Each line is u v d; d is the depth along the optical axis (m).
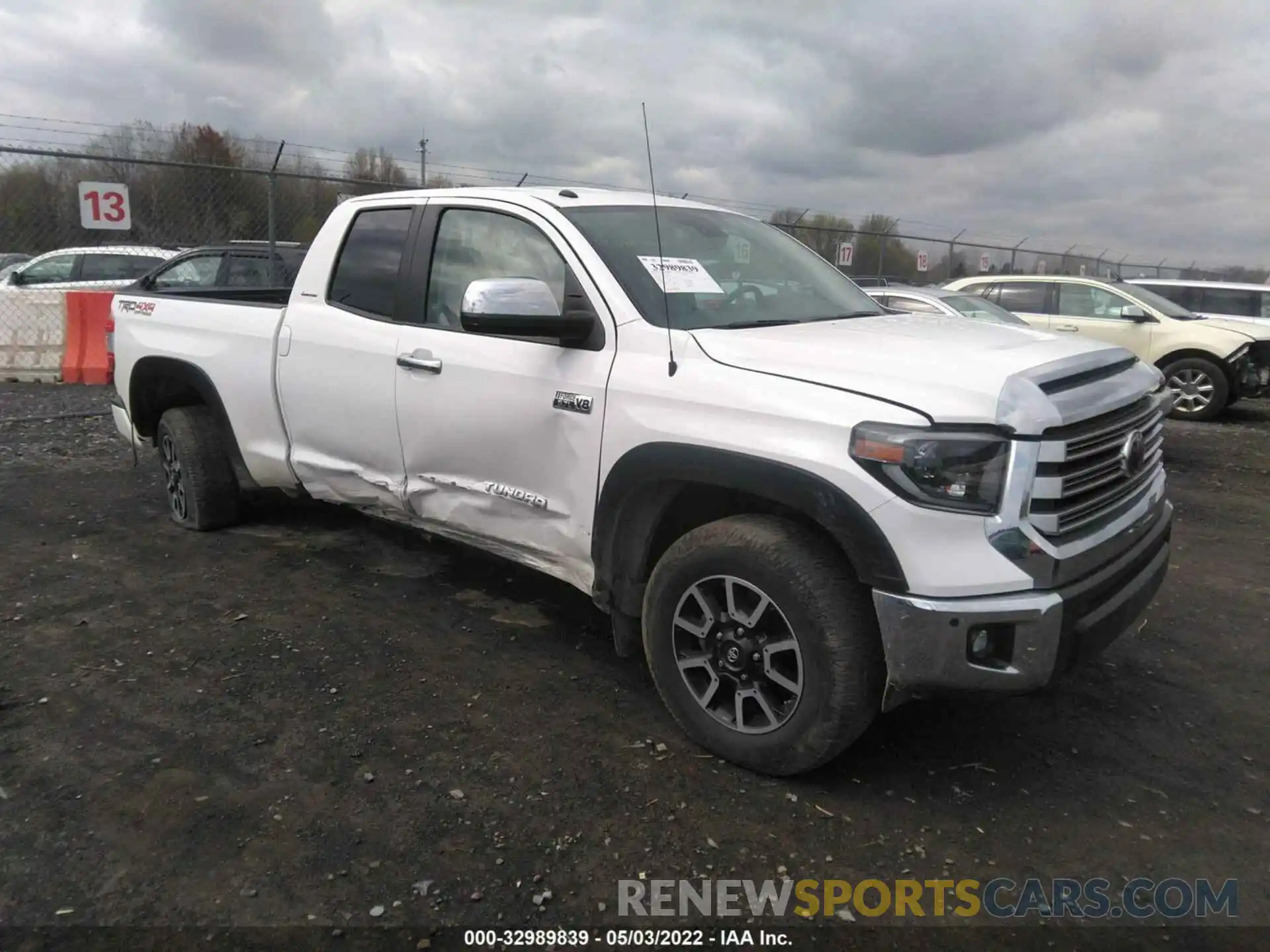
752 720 3.07
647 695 3.65
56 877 2.52
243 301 5.28
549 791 2.97
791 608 2.83
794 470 2.75
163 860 2.60
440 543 5.38
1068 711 3.59
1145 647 4.22
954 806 2.95
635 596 3.41
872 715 2.83
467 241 3.92
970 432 2.59
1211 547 5.91
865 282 18.92
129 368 5.45
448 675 3.77
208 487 5.36
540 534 3.62
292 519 5.79
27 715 3.37
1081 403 2.78
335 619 4.30
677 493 3.19
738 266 3.88
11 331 11.48
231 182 12.30
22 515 5.83
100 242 14.30
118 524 5.70
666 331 3.21
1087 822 2.89
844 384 2.79
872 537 2.63
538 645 4.08
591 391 3.29
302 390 4.47
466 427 3.72
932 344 3.09
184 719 3.36
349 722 3.37
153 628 4.15
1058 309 12.78
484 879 2.55
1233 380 11.55
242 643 4.01
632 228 3.73
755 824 2.83
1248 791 3.08
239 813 2.82
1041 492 2.63
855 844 2.75
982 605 2.58
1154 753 3.30
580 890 2.53
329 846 2.67
